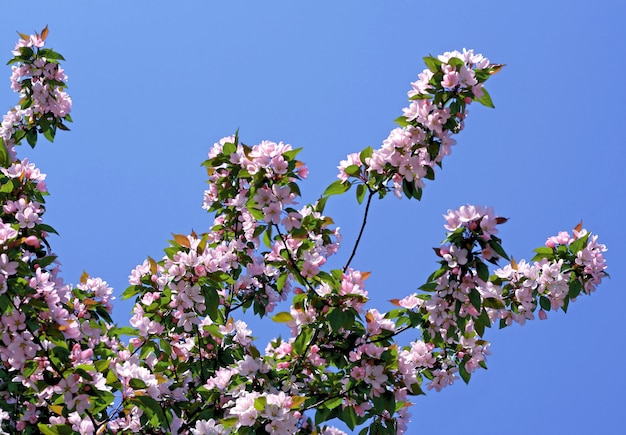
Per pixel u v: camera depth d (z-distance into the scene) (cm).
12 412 589
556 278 612
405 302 599
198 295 565
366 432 580
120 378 508
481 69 600
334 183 631
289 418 496
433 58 595
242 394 564
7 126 830
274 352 683
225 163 620
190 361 693
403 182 615
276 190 557
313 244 597
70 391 476
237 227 780
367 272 562
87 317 701
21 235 547
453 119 601
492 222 529
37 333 490
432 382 659
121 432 575
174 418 573
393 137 613
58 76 820
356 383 545
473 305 549
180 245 587
